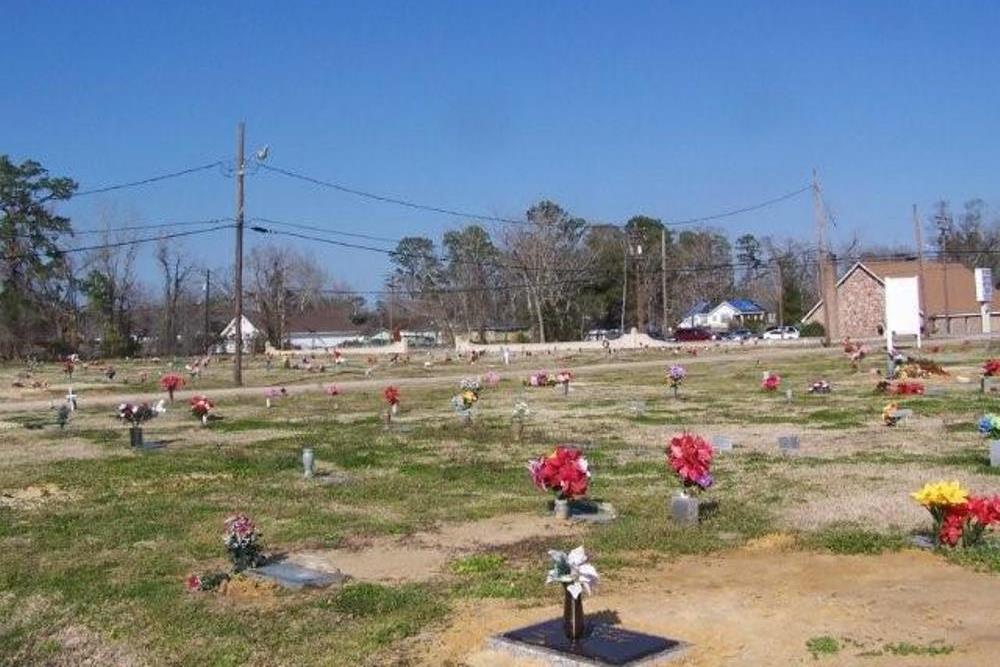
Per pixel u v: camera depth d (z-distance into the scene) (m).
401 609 8.23
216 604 8.62
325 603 8.49
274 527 11.70
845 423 20.69
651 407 26.00
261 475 15.70
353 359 68.44
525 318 99.94
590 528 11.19
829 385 30.34
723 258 115.25
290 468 16.36
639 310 90.44
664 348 67.31
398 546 10.67
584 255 94.81
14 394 38.88
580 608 7.10
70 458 18.22
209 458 17.53
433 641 7.43
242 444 19.81
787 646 6.88
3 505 13.56
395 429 21.89
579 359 57.38
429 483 14.64
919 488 12.72
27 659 7.60
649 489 13.58
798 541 10.03
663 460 16.28
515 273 94.06
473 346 81.31
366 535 11.22
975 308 79.94
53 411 30.48
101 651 7.64
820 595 8.10
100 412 29.62
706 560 9.49
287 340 106.75
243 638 7.69
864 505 11.73
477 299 99.62
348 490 14.12
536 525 11.51
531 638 7.18
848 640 6.93
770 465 15.26
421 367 53.47
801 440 18.22
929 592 8.08
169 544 10.97
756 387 31.72
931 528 10.31
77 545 11.02
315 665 7.07
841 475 14.03
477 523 11.77
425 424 22.80
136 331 98.31
